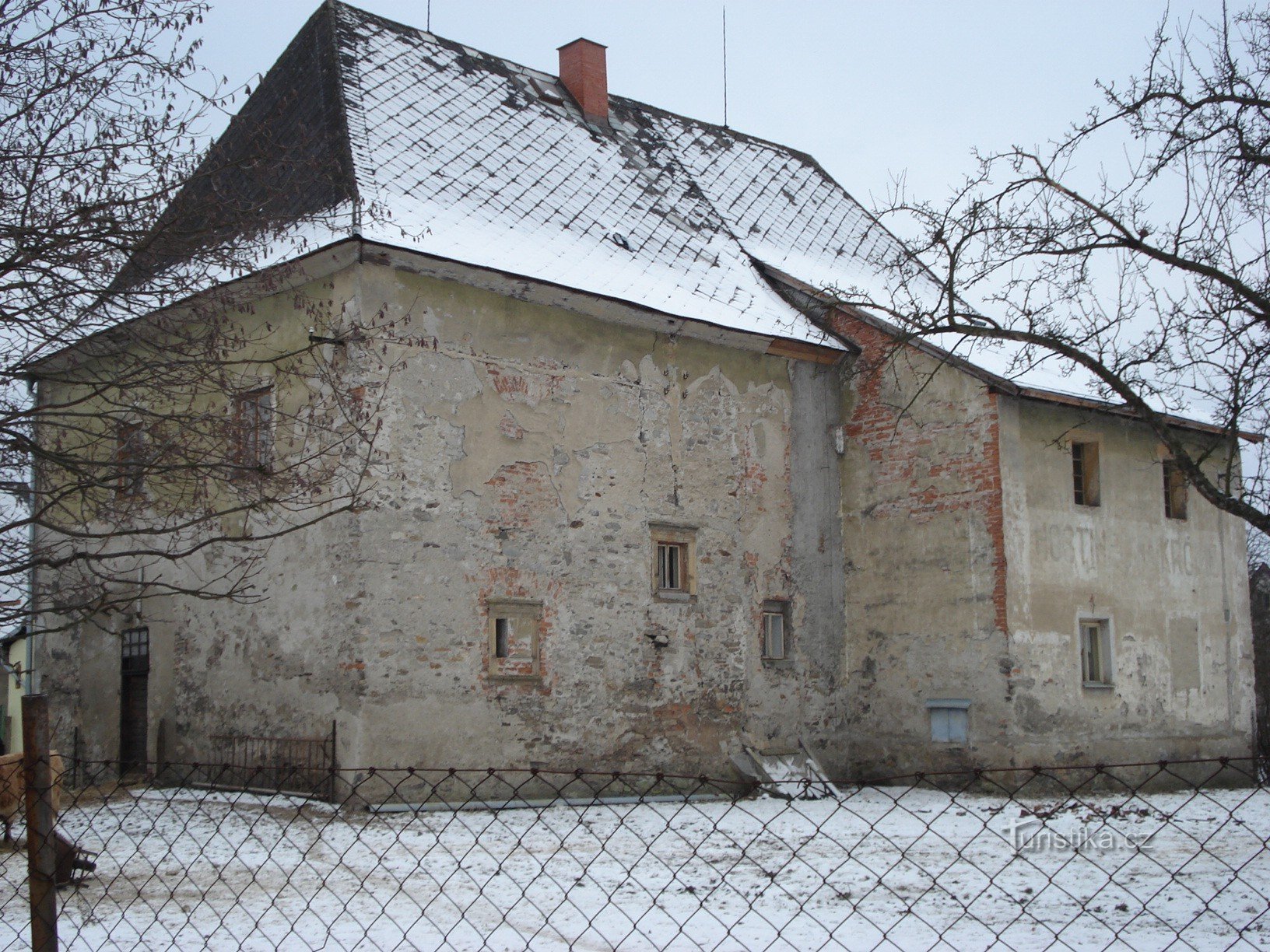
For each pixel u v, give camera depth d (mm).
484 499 15281
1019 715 17016
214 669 15797
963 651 17531
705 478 17625
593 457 16422
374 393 14438
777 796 16859
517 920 8102
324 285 14961
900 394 18672
